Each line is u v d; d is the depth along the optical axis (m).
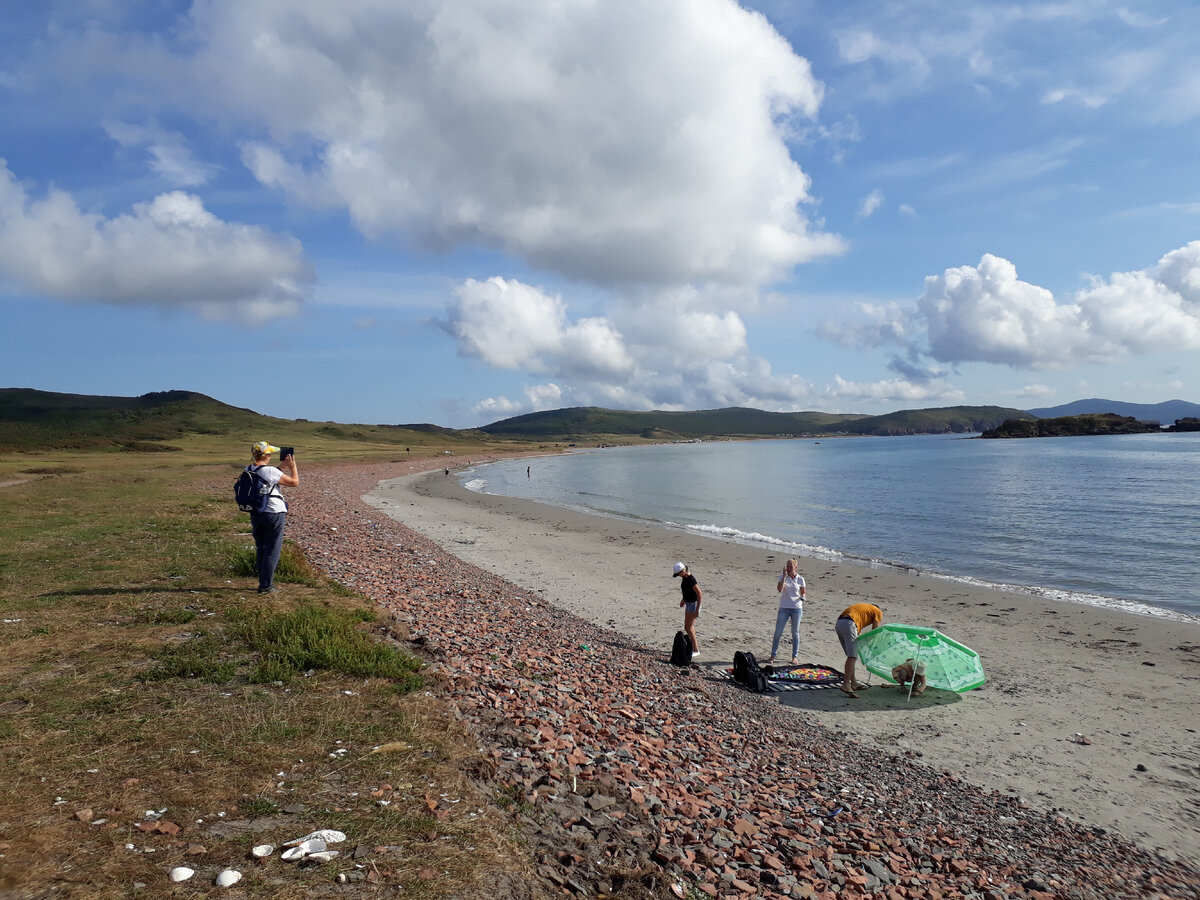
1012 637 17.23
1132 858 7.87
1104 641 16.83
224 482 45.84
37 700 6.46
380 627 10.41
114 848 4.05
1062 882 7.16
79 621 9.30
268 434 199.62
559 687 9.77
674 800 6.51
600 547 31.17
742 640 16.67
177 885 3.76
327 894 3.79
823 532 36.69
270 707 6.64
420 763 5.68
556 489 71.19
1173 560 26.77
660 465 126.88
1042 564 26.73
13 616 9.41
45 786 4.78
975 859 7.36
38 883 3.62
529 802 5.47
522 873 4.35
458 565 23.56
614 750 7.50
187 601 10.75
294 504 38.03
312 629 8.84
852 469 97.94
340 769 5.46
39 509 24.08
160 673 7.29
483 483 80.25
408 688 7.54
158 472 54.16
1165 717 12.23
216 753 5.55
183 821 4.48
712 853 5.62
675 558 28.36
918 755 10.55
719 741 9.41
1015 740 11.22
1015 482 63.75
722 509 49.59
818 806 7.84
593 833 5.27
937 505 47.78
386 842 4.43
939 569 26.08
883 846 7.12
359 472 87.12
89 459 78.50
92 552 15.09
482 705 7.61
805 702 12.70
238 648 8.41
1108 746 11.03
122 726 5.96
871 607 13.52
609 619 18.20
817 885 5.73
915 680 12.91
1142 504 43.41
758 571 25.70
